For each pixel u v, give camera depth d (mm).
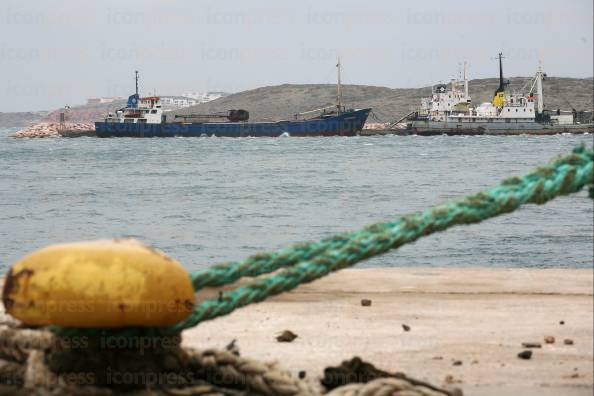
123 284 5766
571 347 10742
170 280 5949
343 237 6141
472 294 14836
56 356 6145
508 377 9258
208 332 11695
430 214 5766
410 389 6125
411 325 12141
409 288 15312
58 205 73750
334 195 84312
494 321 12445
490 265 34219
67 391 6008
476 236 43844
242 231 51875
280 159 182375
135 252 5957
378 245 5910
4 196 85188
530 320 12484
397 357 10266
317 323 12281
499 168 140375
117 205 73688
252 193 87875
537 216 55500
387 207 70438
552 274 17312
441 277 16766
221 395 6211
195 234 50031
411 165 152000
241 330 11805
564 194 5473
